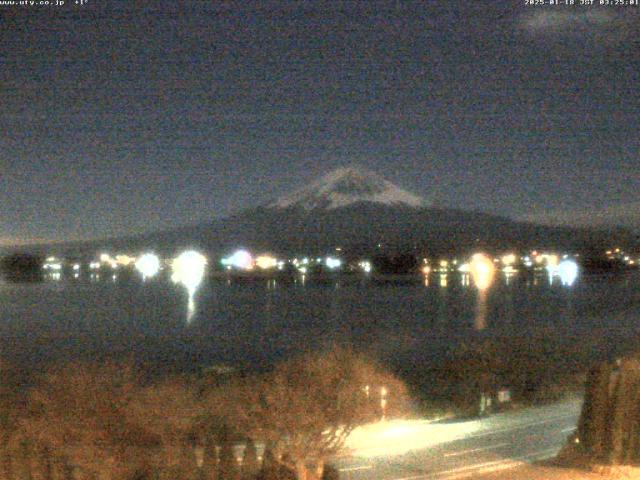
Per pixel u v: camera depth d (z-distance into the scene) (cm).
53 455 1622
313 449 1853
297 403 1819
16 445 1614
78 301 8662
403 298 9450
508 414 3091
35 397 1672
